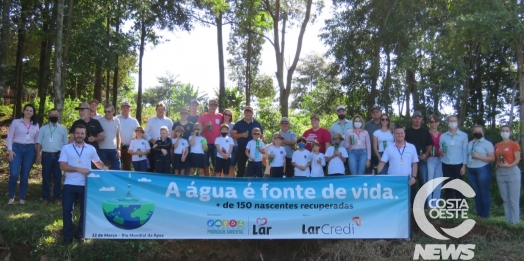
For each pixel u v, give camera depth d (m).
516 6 12.77
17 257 8.69
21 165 10.30
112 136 10.67
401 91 21.94
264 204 8.91
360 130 10.40
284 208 8.94
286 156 11.33
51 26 16.80
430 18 19.31
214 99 11.44
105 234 8.59
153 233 8.71
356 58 22.98
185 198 8.81
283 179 8.96
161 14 23.17
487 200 10.17
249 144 11.02
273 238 8.88
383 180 9.05
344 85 23.12
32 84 29.48
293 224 8.92
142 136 10.62
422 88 18.30
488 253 8.91
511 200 10.15
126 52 20.50
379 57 21.95
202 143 10.73
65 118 22.09
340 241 9.11
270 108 22.30
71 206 8.60
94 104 10.87
